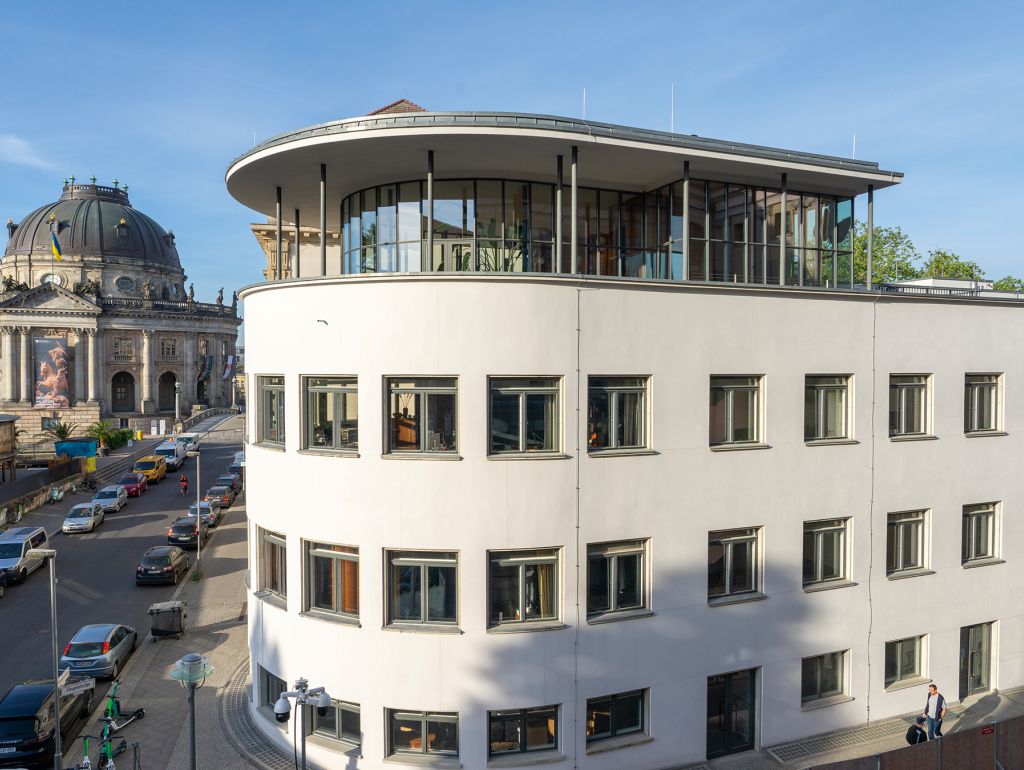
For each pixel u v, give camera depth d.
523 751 16.69
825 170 19.94
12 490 53.34
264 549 19.00
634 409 17.61
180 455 76.00
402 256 20.08
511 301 16.33
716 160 18.62
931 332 21.09
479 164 18.80
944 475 21.34
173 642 27.45
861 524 20.09
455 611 16.48
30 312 113.75
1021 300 22.20
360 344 16.56
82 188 141.12
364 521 16.56
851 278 22.78
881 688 20.42
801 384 19.22
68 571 37.69
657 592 17.58
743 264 21.41
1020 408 22.70
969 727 20.25
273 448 18.25
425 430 16.50
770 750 18.78
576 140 16.97
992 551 22.48
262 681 19.19
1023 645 22.77
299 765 17.48
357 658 16.69
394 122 16.66
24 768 18.08
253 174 19.64
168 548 36.62
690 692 17.94
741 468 18.50
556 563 16.84
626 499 17.22
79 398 117.25
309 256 31.12
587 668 16.86
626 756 17.25
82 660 23.55
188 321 127.88
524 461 16.39
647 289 17.38
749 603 18.59
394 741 16.72
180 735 19.95
